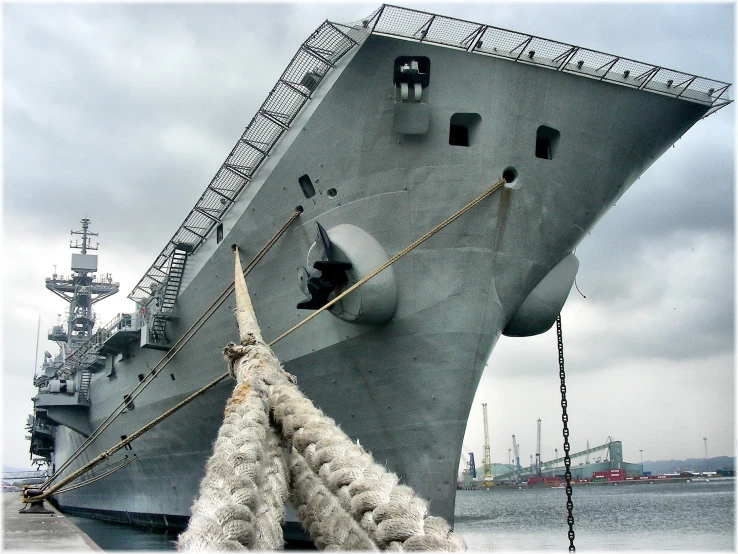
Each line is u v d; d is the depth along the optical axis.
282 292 11.81
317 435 3.93
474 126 10.29
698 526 24.23
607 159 10.96
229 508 2.55
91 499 25.38
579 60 10.12
